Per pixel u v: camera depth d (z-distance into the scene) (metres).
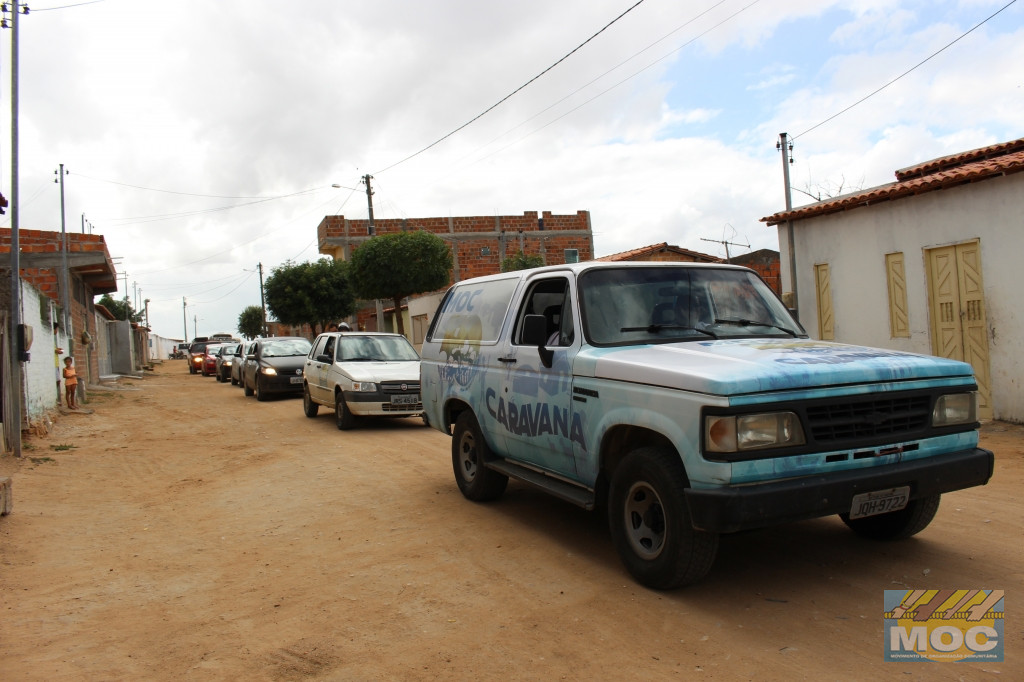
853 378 4.08
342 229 42.66
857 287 11.57
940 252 10.23
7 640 4.04
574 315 5.20
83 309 25.47
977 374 9.75
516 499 6.90
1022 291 9.09
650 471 4.28
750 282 5.78
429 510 6.61
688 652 3.61
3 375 9.62
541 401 5.39
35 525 6.50
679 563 4.13
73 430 13.02
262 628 4.12
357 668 3.58
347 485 7.88
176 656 3.79
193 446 11.23
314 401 14.07
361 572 5.01
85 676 3.58
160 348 81.31
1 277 11.14
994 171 9.09
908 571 4.57
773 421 3.86
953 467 4.28
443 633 3.95
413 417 13.66
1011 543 5.02
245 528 6.33
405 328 33.62
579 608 4.21
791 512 3.81
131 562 5.43
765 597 4.26
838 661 3.46
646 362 4.40
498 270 44.72
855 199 11.20
